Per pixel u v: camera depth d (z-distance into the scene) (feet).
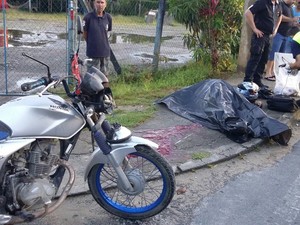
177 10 31.48
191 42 33.17
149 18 50.42
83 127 11.96
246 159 17.70
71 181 11.97
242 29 31.53
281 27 29.55
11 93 24.99
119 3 45.09
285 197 14.61
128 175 12.44
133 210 12.92
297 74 24.97
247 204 14.08
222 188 15.14
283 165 17.24
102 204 13.05
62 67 34.76
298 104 23.88
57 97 11.89
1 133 10.84
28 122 10.96
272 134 18.92
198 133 19.54
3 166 10.79
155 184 14.87
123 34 55.88
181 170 16.11
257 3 25.52
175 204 13.97
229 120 19.51
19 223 11.58
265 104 24.36
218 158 17.20
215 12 31.09
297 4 30.45
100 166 12.76
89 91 11.60
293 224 12.99
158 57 31.40
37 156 11.35
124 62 35.68
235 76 31.60
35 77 30.53
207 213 13.48
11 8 64.44
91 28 24.38
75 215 13.19
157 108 22.72
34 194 11.23
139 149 12.22
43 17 65.51
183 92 22.91
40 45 46.26
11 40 49.01
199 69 32.14
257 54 25.70
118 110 22.54
